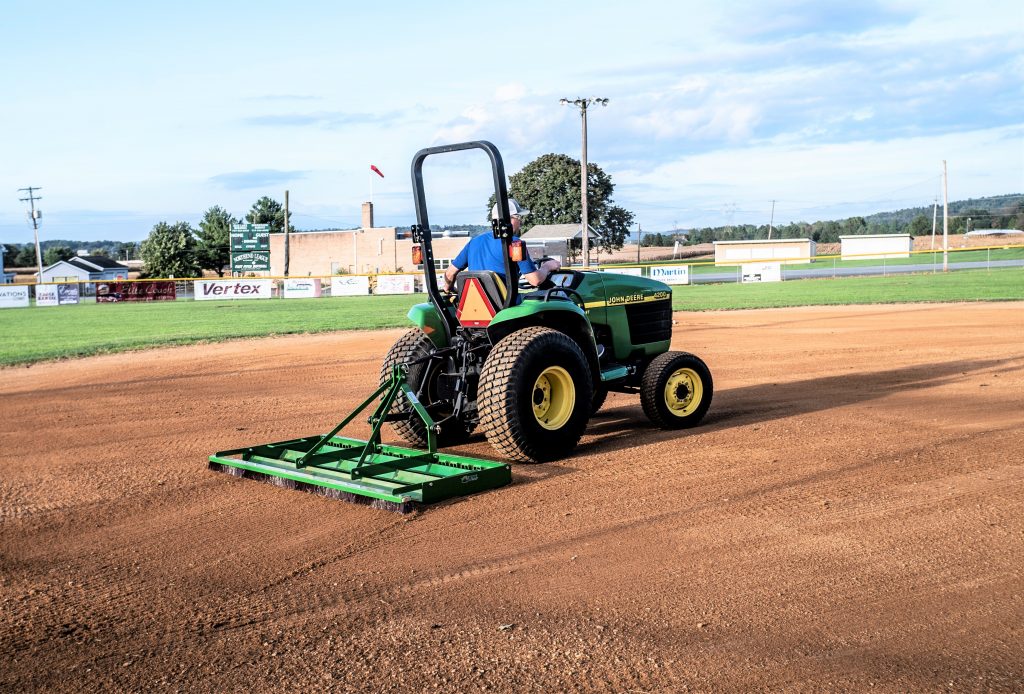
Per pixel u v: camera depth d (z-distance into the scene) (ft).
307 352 52.80
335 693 10.93
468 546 16.07
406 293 155.84
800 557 15.10
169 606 13.76
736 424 26.53
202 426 29.17
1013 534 16.03
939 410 27.81
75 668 11.80
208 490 20.57
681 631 12.35
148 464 23.49
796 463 21.39
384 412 21.59
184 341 62.54
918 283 121.90
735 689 10.77
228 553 16.14
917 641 11.96
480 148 21.88
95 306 138.72
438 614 13.12
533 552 15.66
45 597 14.29
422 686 11.03
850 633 12.22
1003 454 21.77
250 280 157.79
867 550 15.37
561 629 12.50
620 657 11.62
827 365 39.65
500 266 22.74
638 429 26.35
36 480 22.07
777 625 12.50
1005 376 34.47
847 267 214.90
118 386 40.01
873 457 21.77
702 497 18.72
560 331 23.79
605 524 17.10
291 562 15.55
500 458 22.98
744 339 52.31
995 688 10.72
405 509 18.03
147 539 17.11
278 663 11.75
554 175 258.98
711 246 409.08
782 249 248.73
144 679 11.44
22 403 35.65
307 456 21.06
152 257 269.23
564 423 22.29
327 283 174.81
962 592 13.53
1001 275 140.15
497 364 21.49
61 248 367.66
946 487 19.07
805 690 10.73
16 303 150.00
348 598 13.83
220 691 11.08
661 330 26.96
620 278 26.13
